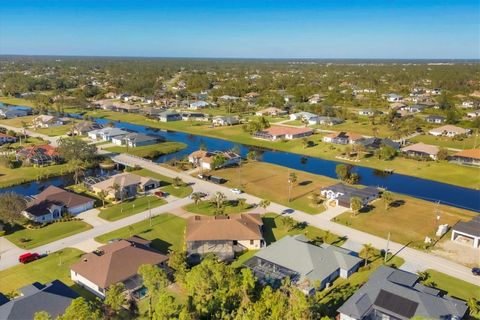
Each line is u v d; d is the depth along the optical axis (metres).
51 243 75.75
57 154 128.00
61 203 89.12
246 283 55.94
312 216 89.31
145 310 55.69
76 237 78.25
